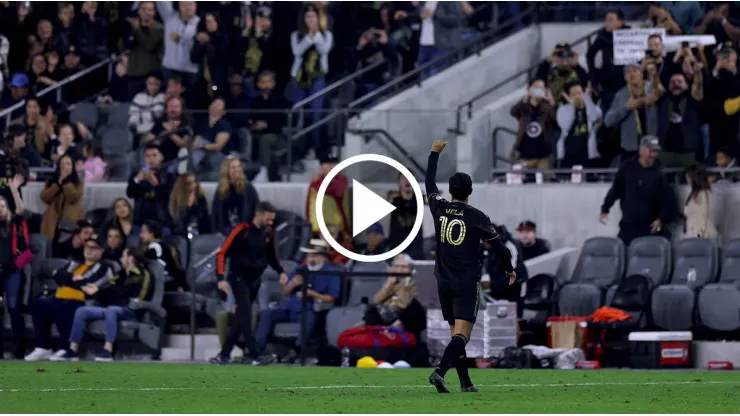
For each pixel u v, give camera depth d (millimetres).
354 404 37812
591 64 80938
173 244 75375
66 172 79688
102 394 42844
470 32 91125
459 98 88125
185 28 88938
